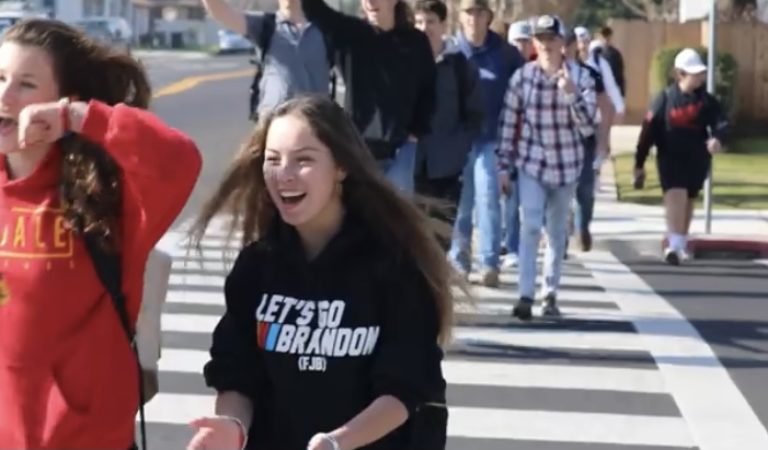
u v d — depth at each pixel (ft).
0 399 15.29
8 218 15.21
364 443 16.05
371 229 16.79
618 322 46.52
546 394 36.65
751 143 117.91
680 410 35.42
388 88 39.34
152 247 15.48
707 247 65.46
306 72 39.34
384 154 39.47
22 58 15.26
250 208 17.29
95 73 15.66
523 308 45.55
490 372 38.83
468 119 45.70
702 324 46.88
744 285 56.44
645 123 62.34
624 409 35.37
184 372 37.58
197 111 138.82
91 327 15.28
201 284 48.78
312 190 16.66
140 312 16.16
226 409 16.66
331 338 16.51
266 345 16.72
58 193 15.20
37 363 15.15
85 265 15.20
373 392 16.48
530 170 44.62
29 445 15.15
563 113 44.32
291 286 16.75
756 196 84.53
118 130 14.55
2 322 15.19
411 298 16.53
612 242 65.77
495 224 51.67
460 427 33.45
